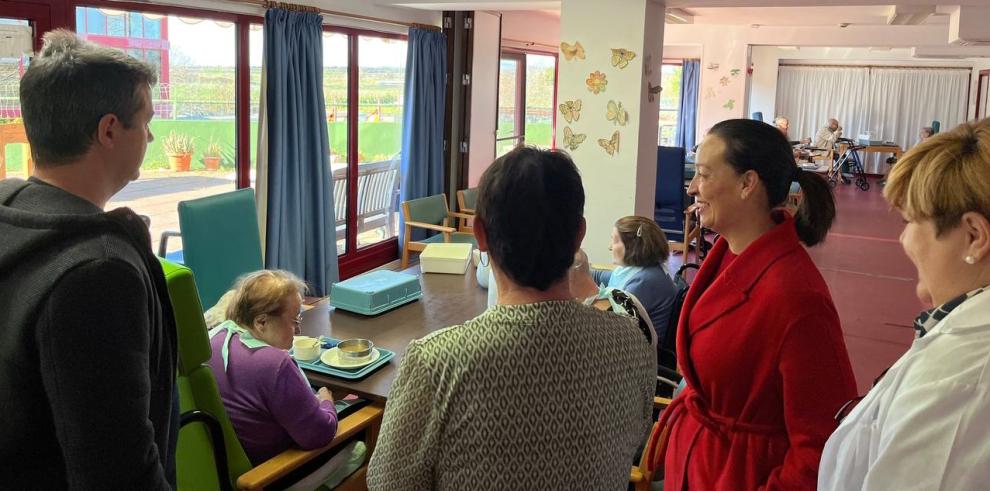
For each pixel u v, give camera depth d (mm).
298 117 5312
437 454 1105
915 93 15438
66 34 1183
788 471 1387
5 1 3562
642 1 5281
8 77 3613
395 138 6953
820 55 15547
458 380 1081
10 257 1056
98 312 1039
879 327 5488
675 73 14516
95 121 1133
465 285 3680
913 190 1004
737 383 1482
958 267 978
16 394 1069
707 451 1548
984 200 930
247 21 5039
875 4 5441
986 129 966
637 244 3127
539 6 5984
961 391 909
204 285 3699
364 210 6680
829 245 8430
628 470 1243
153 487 1109
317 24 5359
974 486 895
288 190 5324
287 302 2338
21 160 3730
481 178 1146
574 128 5609
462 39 6957
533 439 1095
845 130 15906
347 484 2396
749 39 10484
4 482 1092
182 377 1944
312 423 2172
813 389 1384
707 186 1534
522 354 1090
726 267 1547
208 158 4984
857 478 1060
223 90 5004
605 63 5445
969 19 5785
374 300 3154
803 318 1396
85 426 1040
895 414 976
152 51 4465
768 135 1500
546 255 1098
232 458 2070
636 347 1229
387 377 2539
